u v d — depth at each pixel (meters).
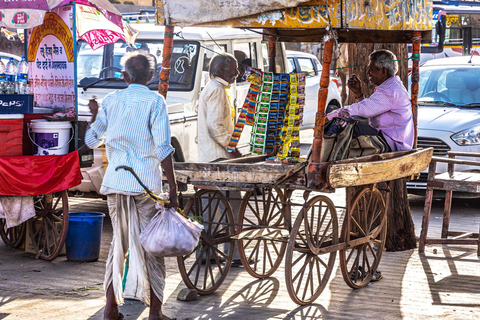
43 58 6.89
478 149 9.06
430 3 6.32
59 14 6.63
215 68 6.27
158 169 4.70
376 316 5.16
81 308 5.20
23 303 5.31
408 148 6.22
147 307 5.30
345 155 5.47
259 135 5.94
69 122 6.54
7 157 6.19
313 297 5.46
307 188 5.00
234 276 6.26
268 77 5.91
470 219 8.92
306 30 6.98
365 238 5.84
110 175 4.63
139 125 4.58
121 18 7.27
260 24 5.00
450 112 9.61
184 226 4.61
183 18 5.12
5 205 6.31
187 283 5.50
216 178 5.37
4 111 6.20
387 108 6.00
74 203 9.44
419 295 5.74
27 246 6.95
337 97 15.08
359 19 5.05
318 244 5.42
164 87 5.45
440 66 10.75
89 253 6.63
